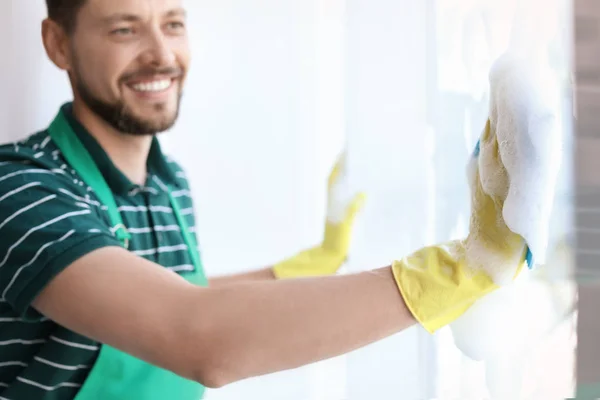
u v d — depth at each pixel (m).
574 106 0.74
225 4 1.45
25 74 1.18
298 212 1.51
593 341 0.76
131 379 0.87
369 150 1.04
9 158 0.84
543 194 0.57
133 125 0.93
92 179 0.90
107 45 0.90
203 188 1.46
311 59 1.49
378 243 1.04
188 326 0.64
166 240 0.98
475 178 0.64
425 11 0.94
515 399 0.78
